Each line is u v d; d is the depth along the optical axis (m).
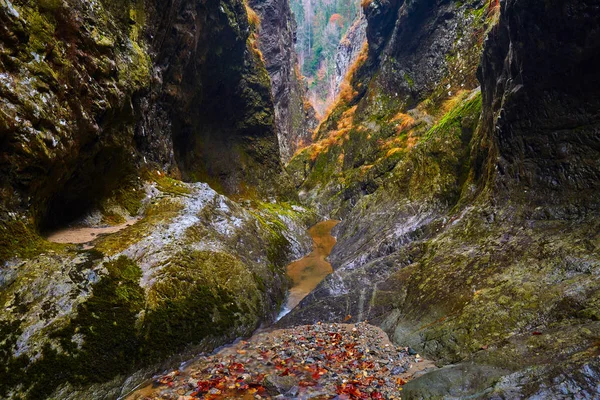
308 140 49.56
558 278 5.78
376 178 25.69
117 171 9.53
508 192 8.70
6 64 5.91
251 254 10.55
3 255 5.55
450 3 28.92
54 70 6.87
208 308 7.44
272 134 24.47
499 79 10.29
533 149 8.30
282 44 46.41
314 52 78.44
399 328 7.02
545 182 7.89
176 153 15.30
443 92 27.06
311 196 30.81
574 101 7.54
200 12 15.27
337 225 21.67
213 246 9.09
